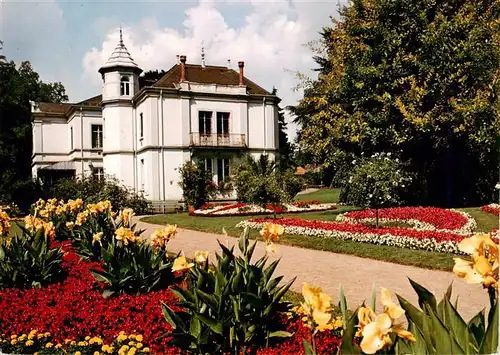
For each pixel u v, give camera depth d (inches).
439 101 704.4
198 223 695.7
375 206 487.2
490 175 775.1
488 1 738.2
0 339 188.1
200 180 1114.1
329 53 860.0
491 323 95.0
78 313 203.6
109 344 178.7
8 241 307.7
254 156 1247.5
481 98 682.2
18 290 249.1
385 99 711.1
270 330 166.4
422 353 98.8
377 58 752.3
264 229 172.7
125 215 333.1
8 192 1169.4
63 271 282.5
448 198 798.5
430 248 378.0
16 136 1444.4
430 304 111.1
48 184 1253.7
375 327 82.0
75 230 402.0
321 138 779.4
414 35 739.4
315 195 1430.9
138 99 1230.9
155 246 247.9
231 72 1343.5
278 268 335.0
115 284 234.1
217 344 156.6
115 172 1266.0
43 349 179.6
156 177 1148.5
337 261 362.6
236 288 158.6
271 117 1282.0
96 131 1464.1
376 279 293.9
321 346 151.6
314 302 98.3
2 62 1453.0
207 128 1212.5
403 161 782.5
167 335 154.6
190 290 167.9
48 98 2060.8
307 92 856.3
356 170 516.4
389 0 731.4
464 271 89.4
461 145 774.5
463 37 707.4
